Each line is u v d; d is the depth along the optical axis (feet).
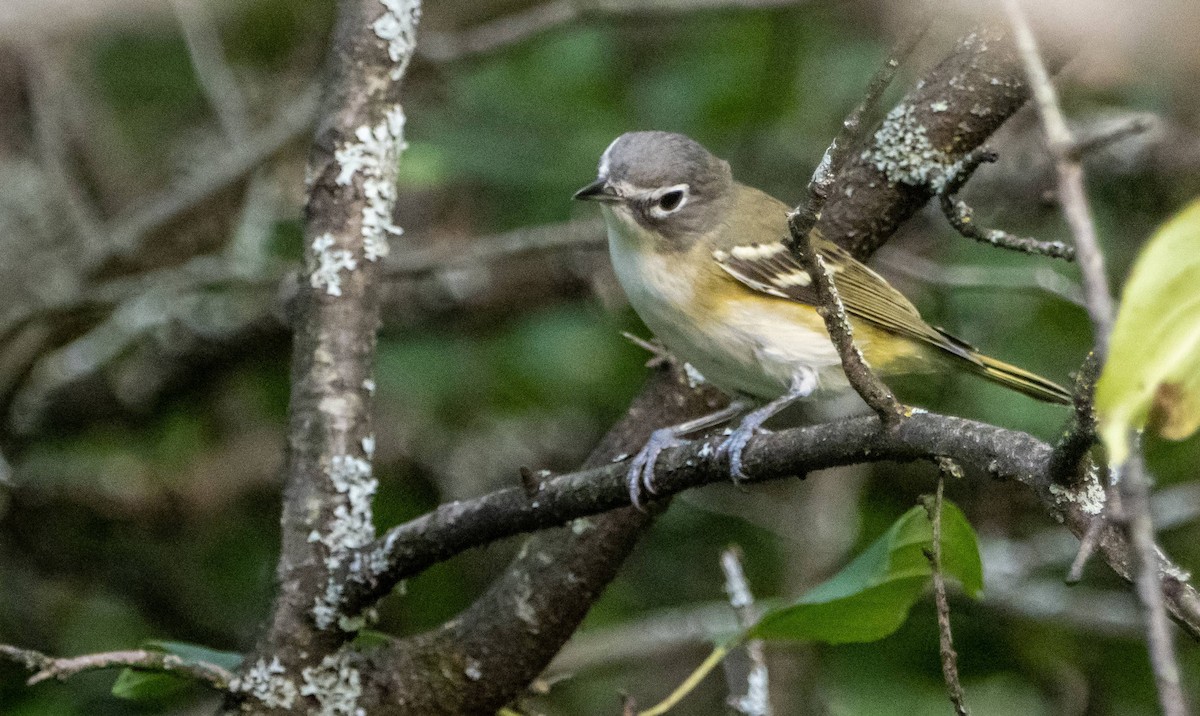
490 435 41.45
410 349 39.83
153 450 41.29
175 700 38.34
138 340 42.01
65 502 39.63
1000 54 24.86
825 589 22.09
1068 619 35.83
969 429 16.83
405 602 39.60
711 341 28.50
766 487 41.65
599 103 42.45
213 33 43.60
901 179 25.50
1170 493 37.81
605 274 41.73
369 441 23.35
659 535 41.47
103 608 39.65
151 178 46.24
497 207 43.65
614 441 27.04
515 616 24.07
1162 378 11.64
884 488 40.52
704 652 39.68
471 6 48.75
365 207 23.76
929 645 36.81
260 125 46.96
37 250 42.96
